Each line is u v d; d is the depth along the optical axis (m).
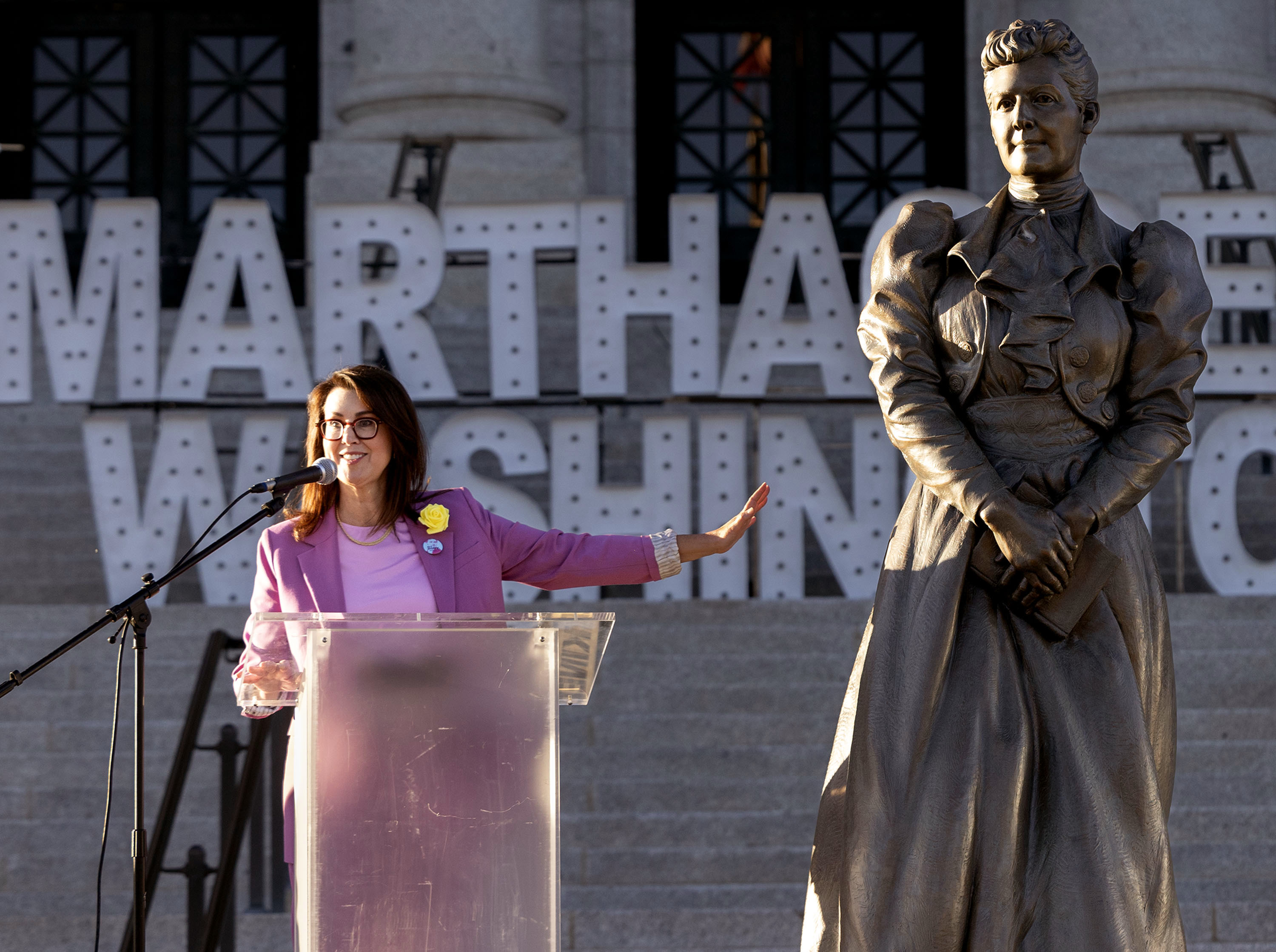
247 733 12.13
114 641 6.77
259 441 14.96
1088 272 5.60
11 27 24.44
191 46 24.58
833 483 14.56
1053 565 5.33
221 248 15.52
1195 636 13.05
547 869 5.16
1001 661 5.47
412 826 5.12
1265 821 11.13
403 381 15.48
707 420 14.64
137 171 24.36
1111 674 5.44
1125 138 20.72
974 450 5.51
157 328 15.48
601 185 23.14
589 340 15.34
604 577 6.44
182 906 10.71
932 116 24.33
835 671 12.91
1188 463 15.54
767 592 14.47
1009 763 5.34
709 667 12.92
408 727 5.16
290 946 10.01
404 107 20.77
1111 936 5.20
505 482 17.62
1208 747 11.80
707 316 15.28
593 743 12.20
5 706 12.61
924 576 5.57
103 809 11.78
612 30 23.34
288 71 24.53
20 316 15.52
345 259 15.58
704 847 11.30
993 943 5.21
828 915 5.60
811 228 15.30
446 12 20.72
